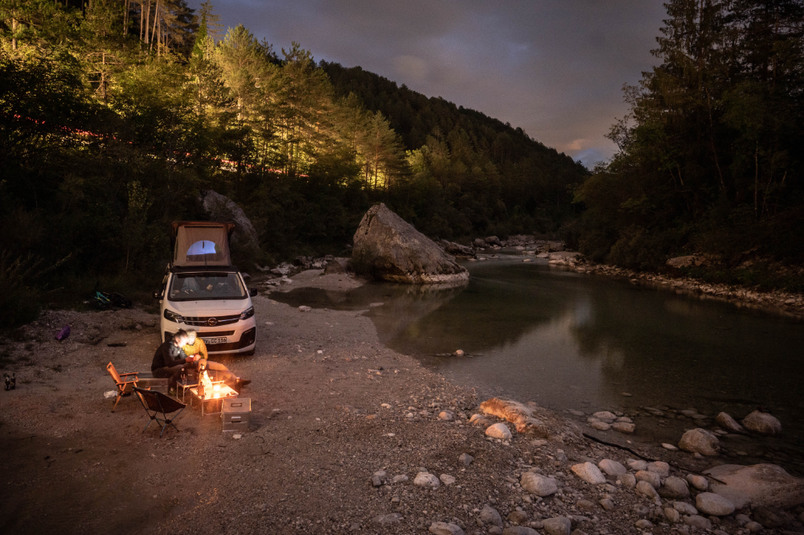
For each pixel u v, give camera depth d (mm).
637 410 7578
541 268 37594
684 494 4559
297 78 50125
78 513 3559
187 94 29750
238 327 8750
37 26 31656
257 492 4004
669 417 7305
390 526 3541
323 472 4461
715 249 27078
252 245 25375
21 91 15016
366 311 16203
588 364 10344
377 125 69625
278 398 6809
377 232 26906
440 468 4688
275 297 18422
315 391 7289
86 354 8383
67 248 13656
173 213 20672
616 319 16156
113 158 18406
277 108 44875
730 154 30578
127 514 3576
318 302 17688
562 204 135750
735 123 27000
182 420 5641
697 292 24359
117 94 29344
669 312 17828
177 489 4004
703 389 8781
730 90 29359
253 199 35094
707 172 31812
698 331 14281
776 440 6453
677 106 31594
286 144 49094
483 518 3725
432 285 24750
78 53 31703
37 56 19453
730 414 7523
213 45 55812
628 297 21906
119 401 6105
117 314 11375
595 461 5344
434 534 3434
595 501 4242
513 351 11320
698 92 30844
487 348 11531
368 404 6852
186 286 9383
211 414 5879
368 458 4863
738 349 12008
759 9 29750
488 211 97062
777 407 7867
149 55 36625
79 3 49188
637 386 8859
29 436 4953
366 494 4051
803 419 7324
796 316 17312
